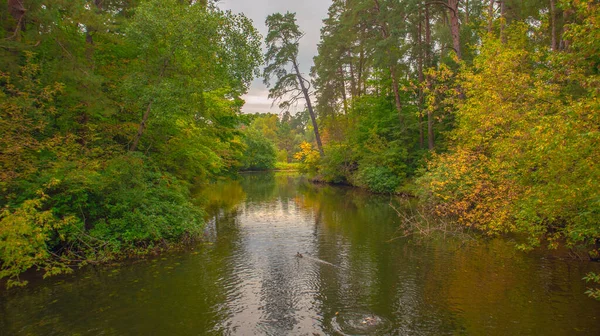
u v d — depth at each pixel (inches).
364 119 1226.6
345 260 416.5
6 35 401.4
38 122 396.5
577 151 260.2
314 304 299.9
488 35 574.2
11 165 347.6
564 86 390.6
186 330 256.1
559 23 619.5
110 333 251.1
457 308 287.6
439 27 1104.2
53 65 414.0
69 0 419.5
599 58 300.4
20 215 311.7
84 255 394.3
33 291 320.8
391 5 849.5
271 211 768.3
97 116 487.8
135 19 458.9
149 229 429.4
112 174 423.5
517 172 350.3
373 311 285.6
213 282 347.6
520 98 374.0
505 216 372.2
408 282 344.8
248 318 274.5
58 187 389.7
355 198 982.4
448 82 808.9
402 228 575.8
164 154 602.5
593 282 330.3
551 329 252.2
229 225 617.0
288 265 398.9
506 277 349.1
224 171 1128.8
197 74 496.7
